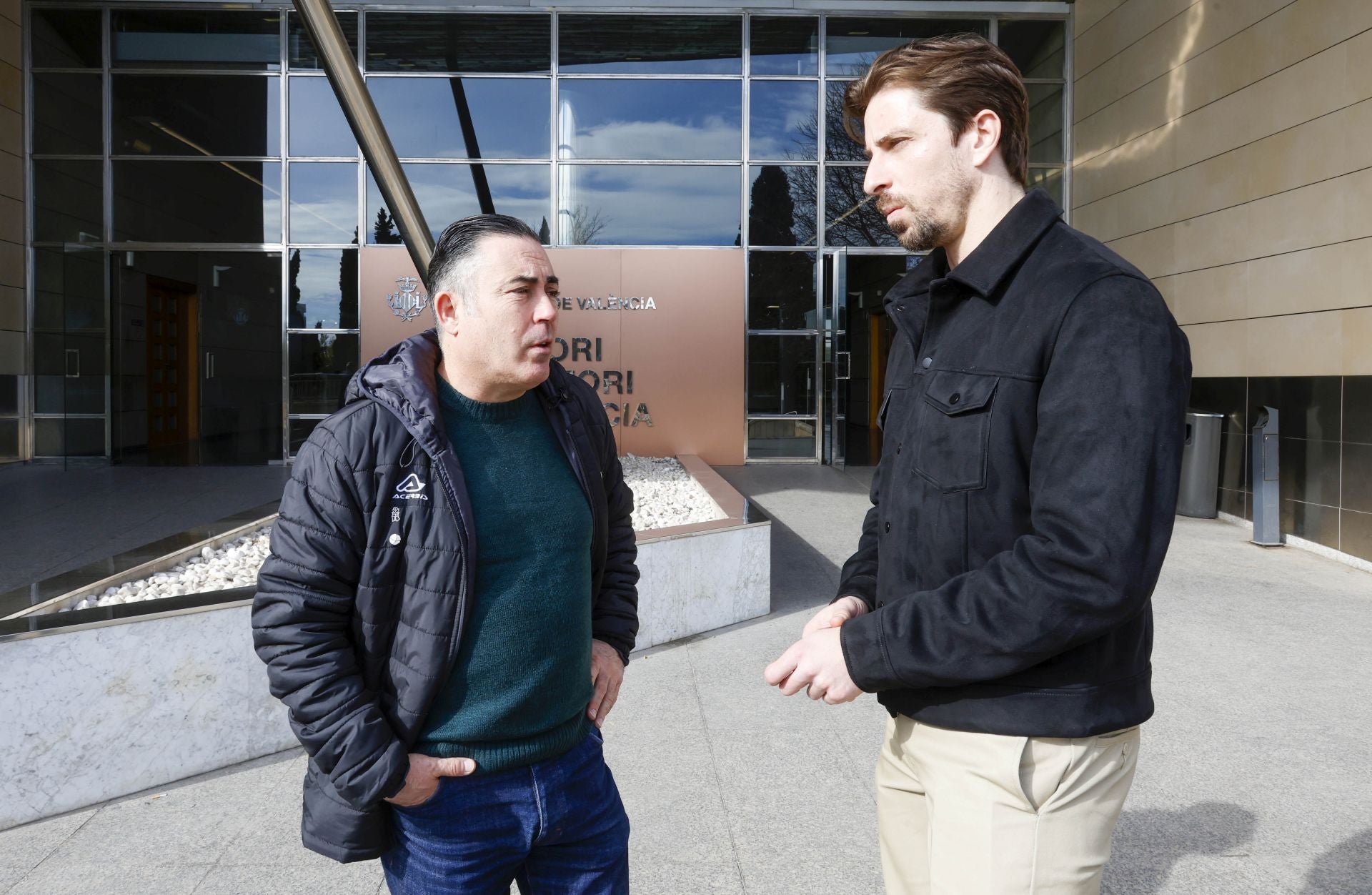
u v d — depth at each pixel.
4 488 10.57
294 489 1.50
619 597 1.89
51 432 13.09
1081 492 1.21
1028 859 1.36
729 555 5.42
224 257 13.25
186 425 13.61
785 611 5.74
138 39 13.00
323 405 13.31
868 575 1.71
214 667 3.43
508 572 1.57
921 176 1.45
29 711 3.04
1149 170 10.67
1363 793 3.26
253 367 13.34
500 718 1.56
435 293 1.58
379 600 1.50
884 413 1.65
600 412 1.85
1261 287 8.64
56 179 13.03
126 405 13.11
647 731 3.85
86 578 4.16
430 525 1.51
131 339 13.16
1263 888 2.65
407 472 1.51
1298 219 8.12
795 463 13.45
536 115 13.43
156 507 9.20
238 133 13.10
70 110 12.99
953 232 1.47
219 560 4.97
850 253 13.40
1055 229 1.41
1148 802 3.20
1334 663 4.77
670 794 3.26
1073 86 12.92
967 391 1.38
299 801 3.19
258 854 2.83
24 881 2.68
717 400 13.32
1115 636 1.36
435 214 13.41
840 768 3.47
